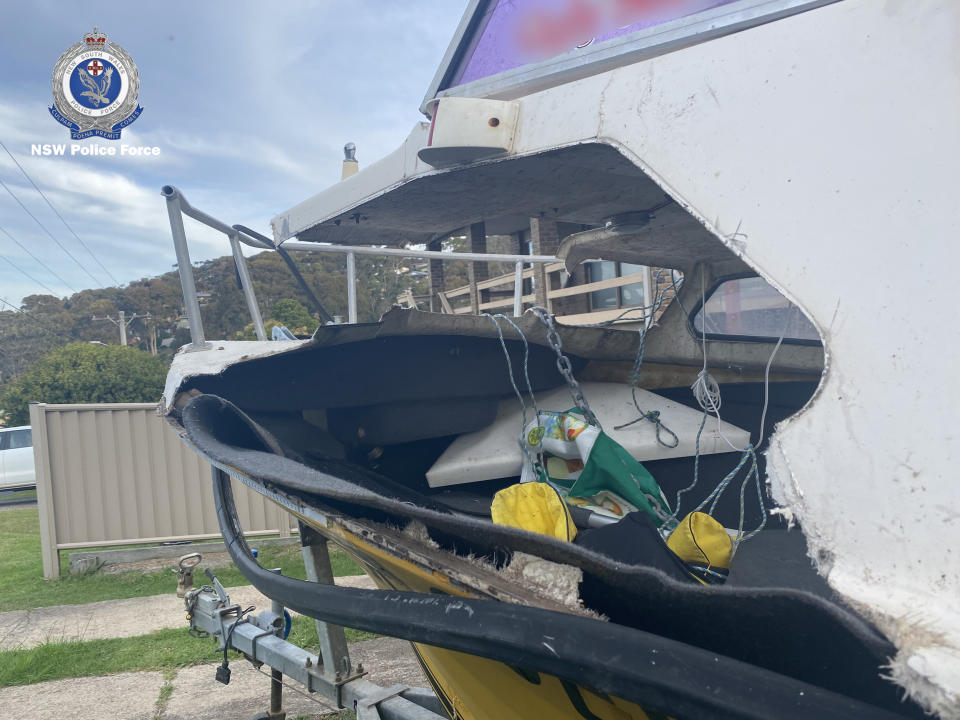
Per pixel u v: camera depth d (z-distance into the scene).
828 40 1.25
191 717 3.94
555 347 2.75
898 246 1.14
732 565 1.51
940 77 1.12
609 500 2.43
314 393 2.72
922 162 1.13
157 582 6.96
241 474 2.37
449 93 1.94
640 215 2.83
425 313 2.49
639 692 1.13
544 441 2.65
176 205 2.89
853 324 1.17
